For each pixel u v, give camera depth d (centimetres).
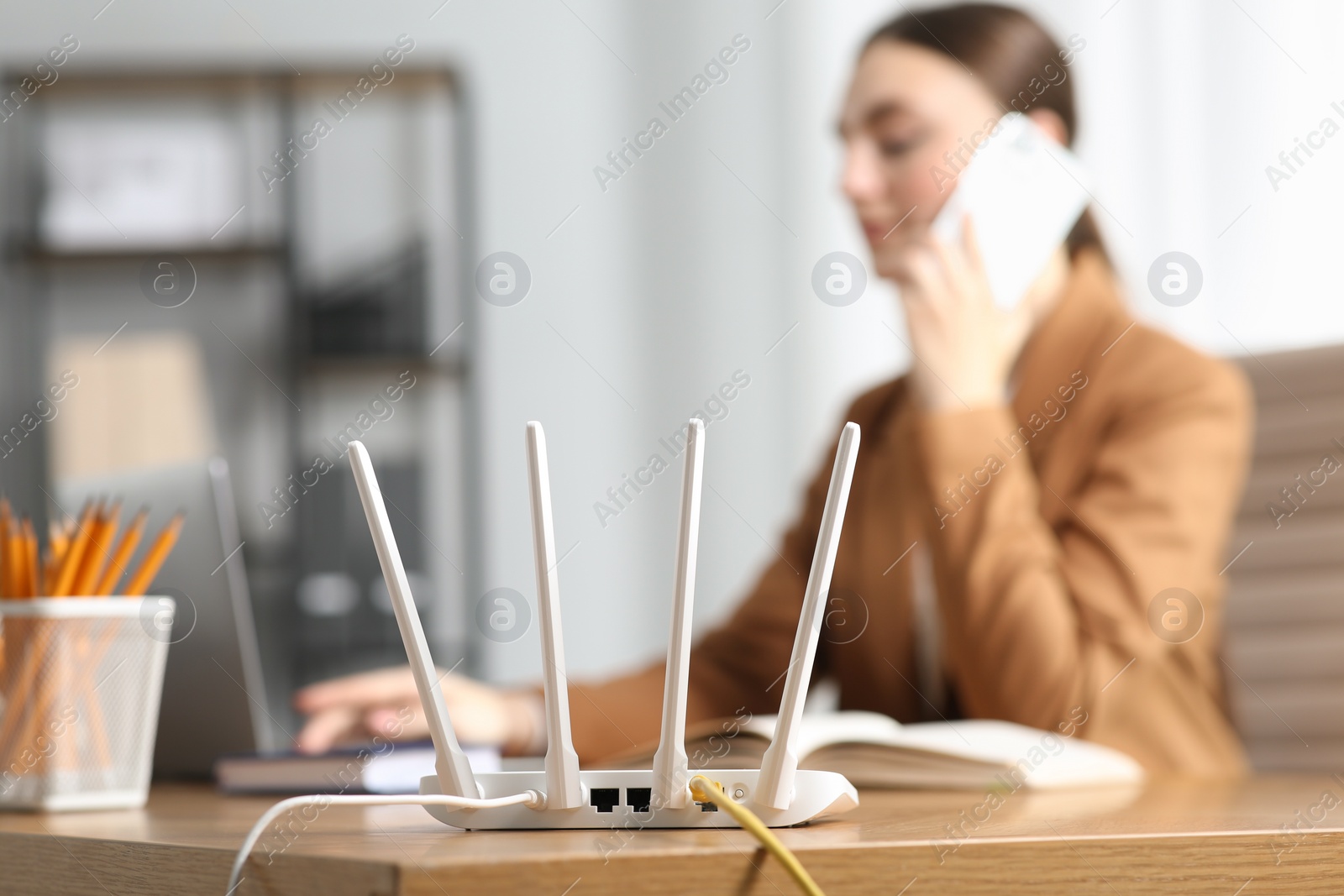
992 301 160
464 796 48
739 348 252
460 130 246
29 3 254
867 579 170
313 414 238
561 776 47
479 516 239
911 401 172
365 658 231
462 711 113
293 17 257
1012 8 181
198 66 241
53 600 71
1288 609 150
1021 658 140
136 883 50
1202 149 205
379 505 48
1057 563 147
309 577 235
